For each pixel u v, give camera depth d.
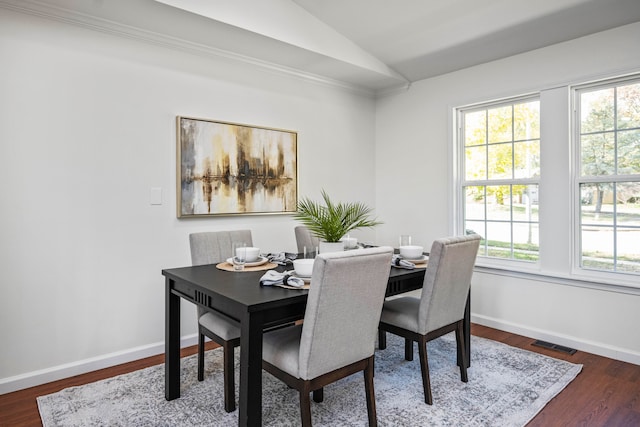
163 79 2.88
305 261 2.01
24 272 2.37
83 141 2.55
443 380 2.41
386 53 3.57
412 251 2.52
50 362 2.46
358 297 1.69
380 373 2.52
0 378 2.29
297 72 3.63
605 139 2.88
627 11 2.56
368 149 4.36
